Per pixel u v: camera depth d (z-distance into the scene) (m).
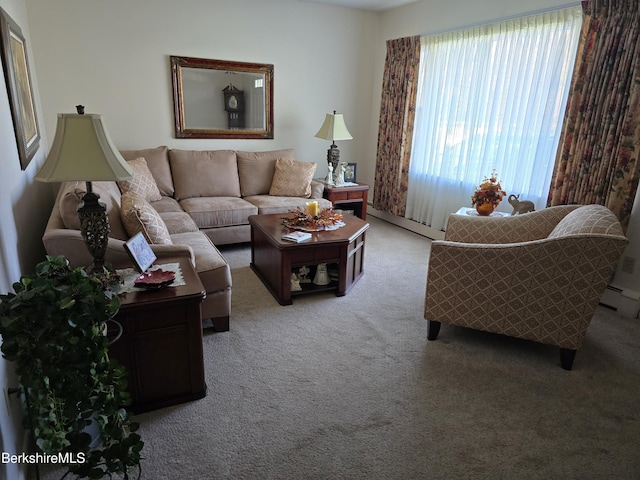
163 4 4.05
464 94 4.00
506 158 3.62
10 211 1.83
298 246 2.78
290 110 4.94
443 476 1.54
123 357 1.76
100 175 1.58
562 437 1.75
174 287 1.85
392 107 4.89
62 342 1.10
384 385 2.06
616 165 2.77
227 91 4.52
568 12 3.03
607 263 1.99
